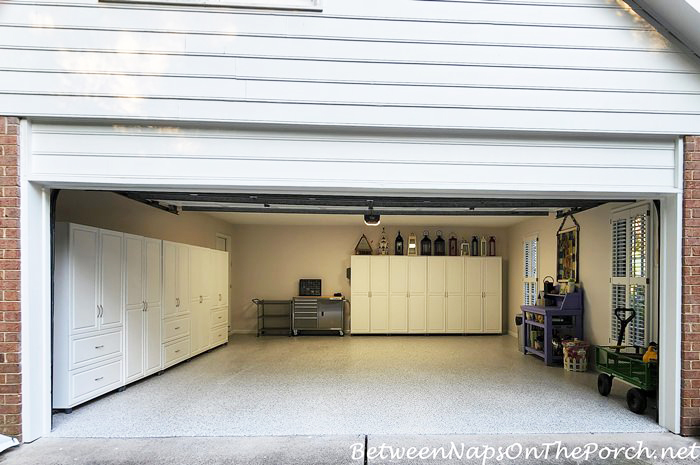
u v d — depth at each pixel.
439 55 3.22
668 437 3.27
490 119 3.23
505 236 9.20
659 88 3.28
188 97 3.12
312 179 3.26
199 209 6.52
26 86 3.07
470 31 3.23
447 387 4.67
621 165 3.37
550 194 3.45
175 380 4.99
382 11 3.20
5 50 3.07
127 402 4.13
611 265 5.12
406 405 4.03
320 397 4.29
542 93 3.25
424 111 3.21
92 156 3.16
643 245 4.52
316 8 3.16
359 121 3.19
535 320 6.47
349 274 9.23
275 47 3.17
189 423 3.57
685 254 3.31
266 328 8.85
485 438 3.26
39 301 3.21
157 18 3.12
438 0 3.22
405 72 3.21
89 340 4.03
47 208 3.27
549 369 5.57
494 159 3.33
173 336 5.58
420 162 3.30
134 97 3.10
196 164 3.21
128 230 5.17
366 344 7.59
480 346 7.39
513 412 3.83
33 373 3.17
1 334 3.08
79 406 3.99
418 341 7.93
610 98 3.27
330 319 8.67
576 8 3.26
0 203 3.08
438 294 8.73
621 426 3.49
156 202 5.68
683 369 3.30
